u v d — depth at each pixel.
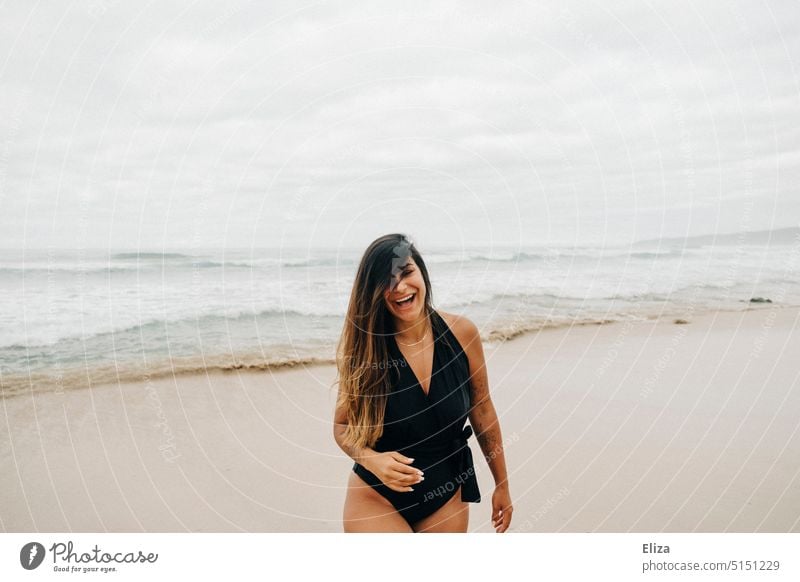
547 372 5.11
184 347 5.57
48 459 4.04
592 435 4.21
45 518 3.59
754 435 4.15
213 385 5.07
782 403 4.54
